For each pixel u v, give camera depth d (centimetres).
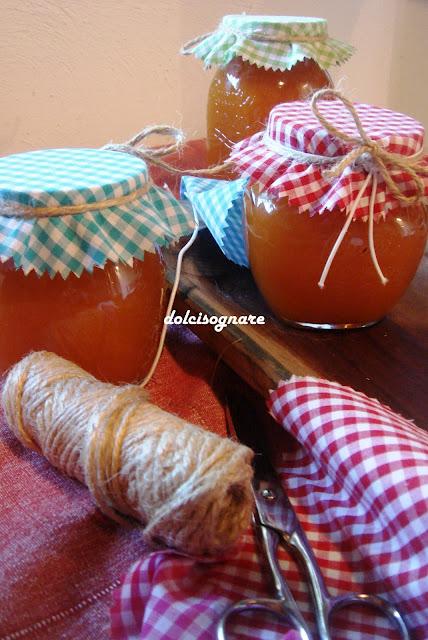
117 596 30
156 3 74
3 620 30
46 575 32
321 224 44
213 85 67
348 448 34
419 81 103
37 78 70
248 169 44
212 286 54
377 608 30
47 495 36
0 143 71
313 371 44
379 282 46
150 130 48
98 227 38
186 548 30
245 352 45
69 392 35
